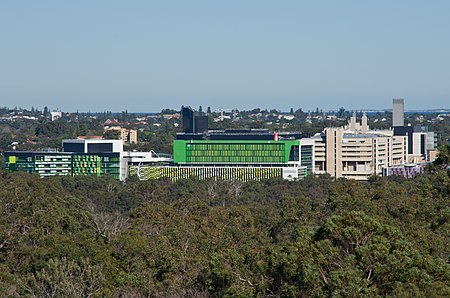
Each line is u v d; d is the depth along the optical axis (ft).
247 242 514.68
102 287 385.29
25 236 504.02
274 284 339.16
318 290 300.20
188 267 434.71
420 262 304.50
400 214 456.86
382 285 301.02
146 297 410.93
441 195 485.56
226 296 346.74
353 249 315.17
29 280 378.73
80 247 462.19
